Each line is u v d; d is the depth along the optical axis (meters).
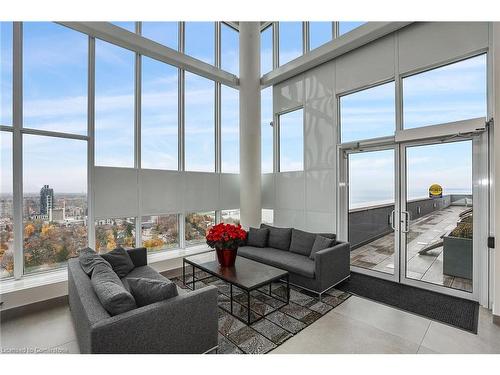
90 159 3.72
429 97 3.51
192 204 4.91
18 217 3.19
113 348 1.59
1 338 2.40
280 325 2.56
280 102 5.47
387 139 3.86
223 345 2.23
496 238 2.58
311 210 4.86
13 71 3.15
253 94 5.26
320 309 2.89
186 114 4.89
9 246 3.15
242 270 3.14
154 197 4.39
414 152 3.64
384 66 3.86
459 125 3.07
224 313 2.81
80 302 1.92
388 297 3.21
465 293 3.15
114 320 1.61
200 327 2.01
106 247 3.90
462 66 3.24
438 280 3.39
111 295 1.74
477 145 3.08
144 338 1.72
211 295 2.09
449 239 3.30
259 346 2.21
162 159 4.56
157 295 1.88
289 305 3.00
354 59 4.22
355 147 4.25
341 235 4.45
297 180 5.09
